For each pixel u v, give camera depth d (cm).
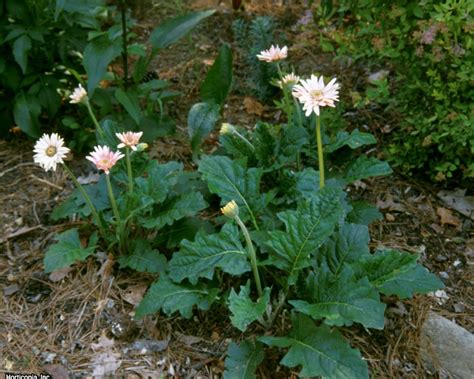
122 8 289
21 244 262
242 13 407
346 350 188
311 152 265
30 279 246
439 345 223
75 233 244
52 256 228
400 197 290
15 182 294
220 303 225
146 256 237
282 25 400
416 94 281
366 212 254
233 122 334
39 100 296
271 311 224
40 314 232
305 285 214
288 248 212
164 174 246
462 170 292
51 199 285
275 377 210
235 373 201
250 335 224
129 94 294
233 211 194
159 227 232
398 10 263
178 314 232
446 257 262
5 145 315
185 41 390
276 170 259
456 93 259
